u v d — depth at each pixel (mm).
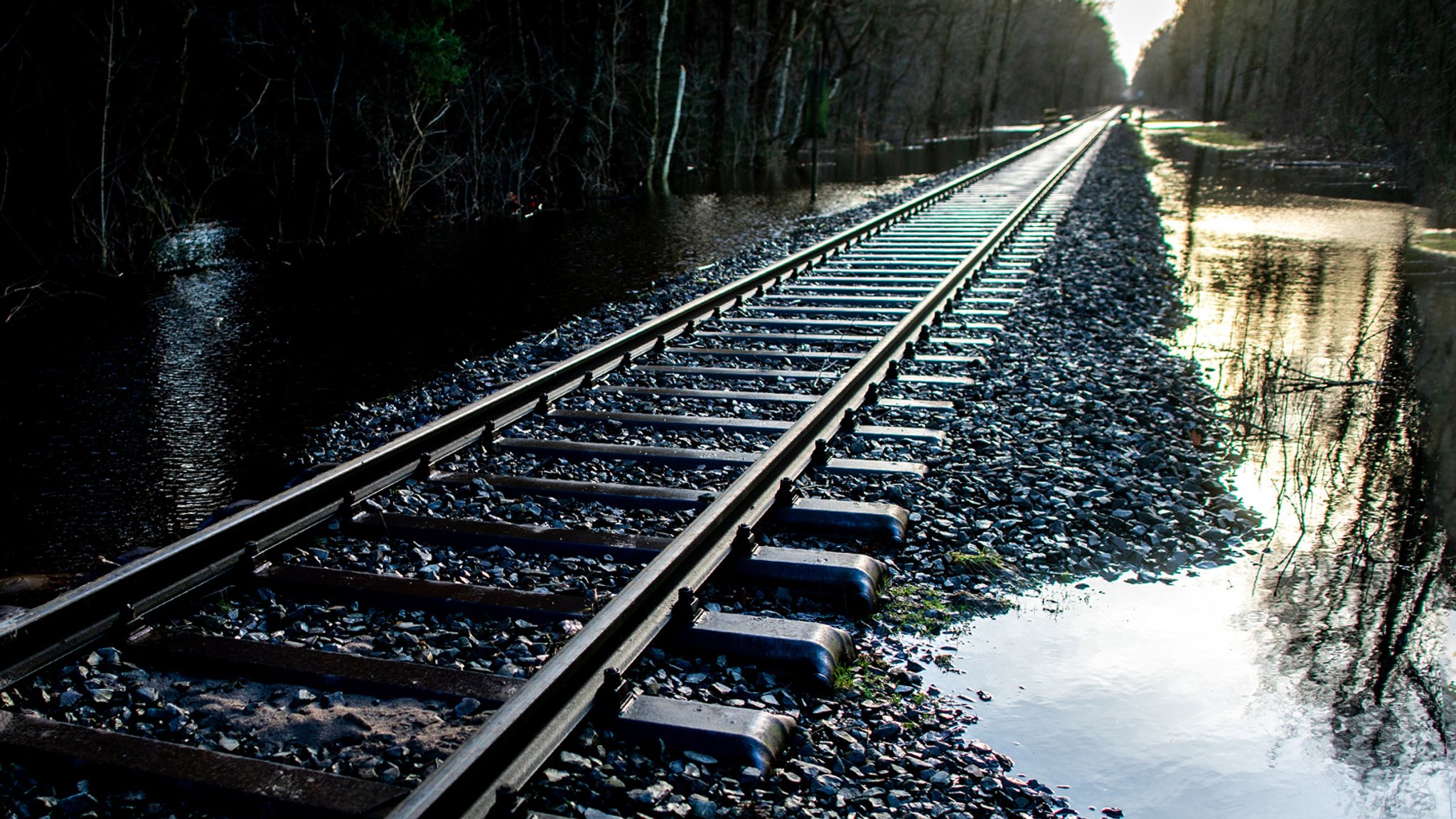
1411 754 3260
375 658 3521
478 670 3420
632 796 2811
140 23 15812
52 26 14734
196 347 9680
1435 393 7531
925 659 3807
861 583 4066
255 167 20000
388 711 3244
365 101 19969
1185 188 25797
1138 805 3002
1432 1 21781
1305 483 5754
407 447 5379
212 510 5574
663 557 3756
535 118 24828
